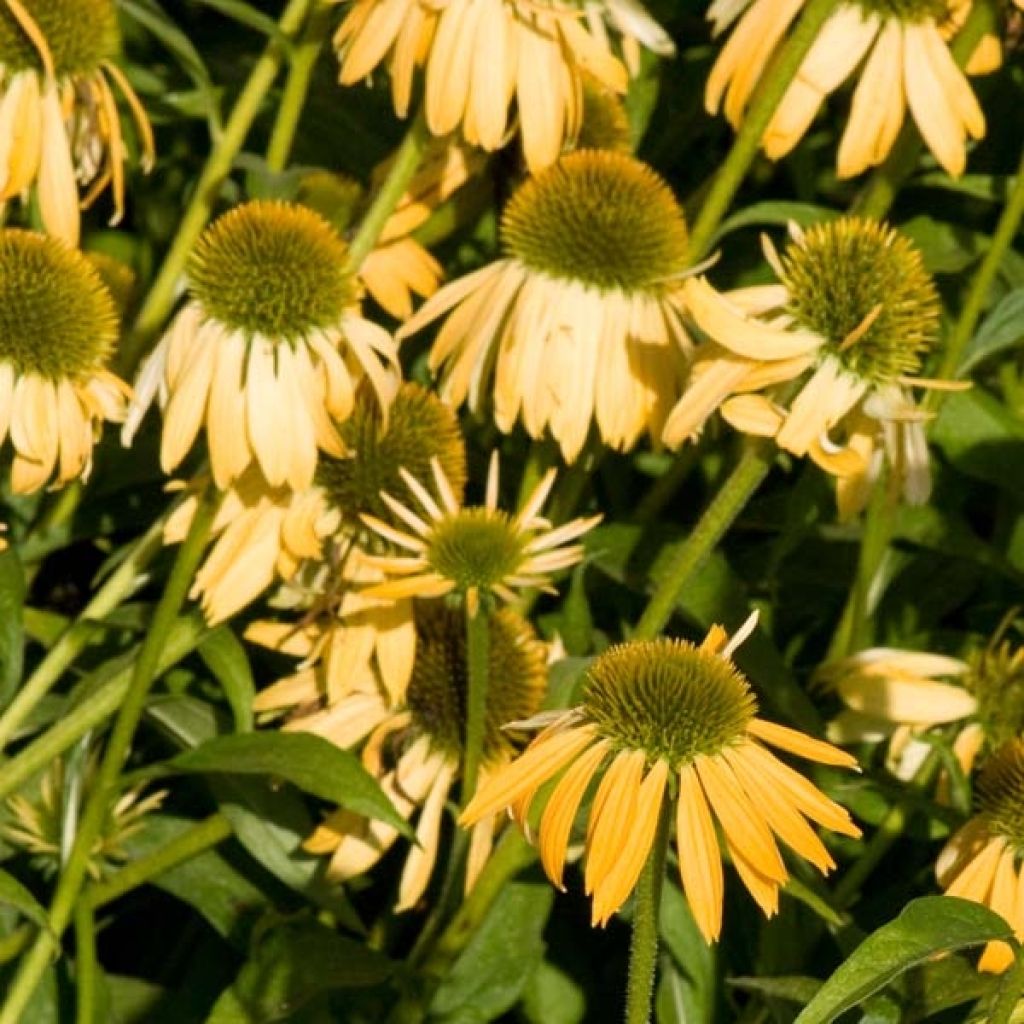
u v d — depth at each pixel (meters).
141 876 1.33
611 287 1.34
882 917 1.36
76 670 1.37
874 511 1.36
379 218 1.34
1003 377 1.43
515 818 1.22
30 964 1.31
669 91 1.47
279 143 1.39
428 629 1.33
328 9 1.38
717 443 1.43
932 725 1.36
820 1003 1.18
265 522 1.32
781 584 1.42
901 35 1.35
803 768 1.36
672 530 1.37
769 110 1.34
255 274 1.29
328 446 1.30
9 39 1.33
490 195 1.40
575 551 1.30
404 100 1.34
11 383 1.30
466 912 1.31
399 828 1.28
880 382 1.28
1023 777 1.28
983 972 1.26
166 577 1.38
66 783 1.32
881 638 1.42
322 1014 1.33
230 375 1.29
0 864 1.37
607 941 1.37
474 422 1.39
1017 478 1.39
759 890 1.19
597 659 1.22
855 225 1.29
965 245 1.41
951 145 1.35
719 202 1.35
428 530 1.30
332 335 1.30
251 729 1.32
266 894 1.36
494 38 1.34
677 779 1.20
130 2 1.37
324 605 1.33
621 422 1.33
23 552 1.39
